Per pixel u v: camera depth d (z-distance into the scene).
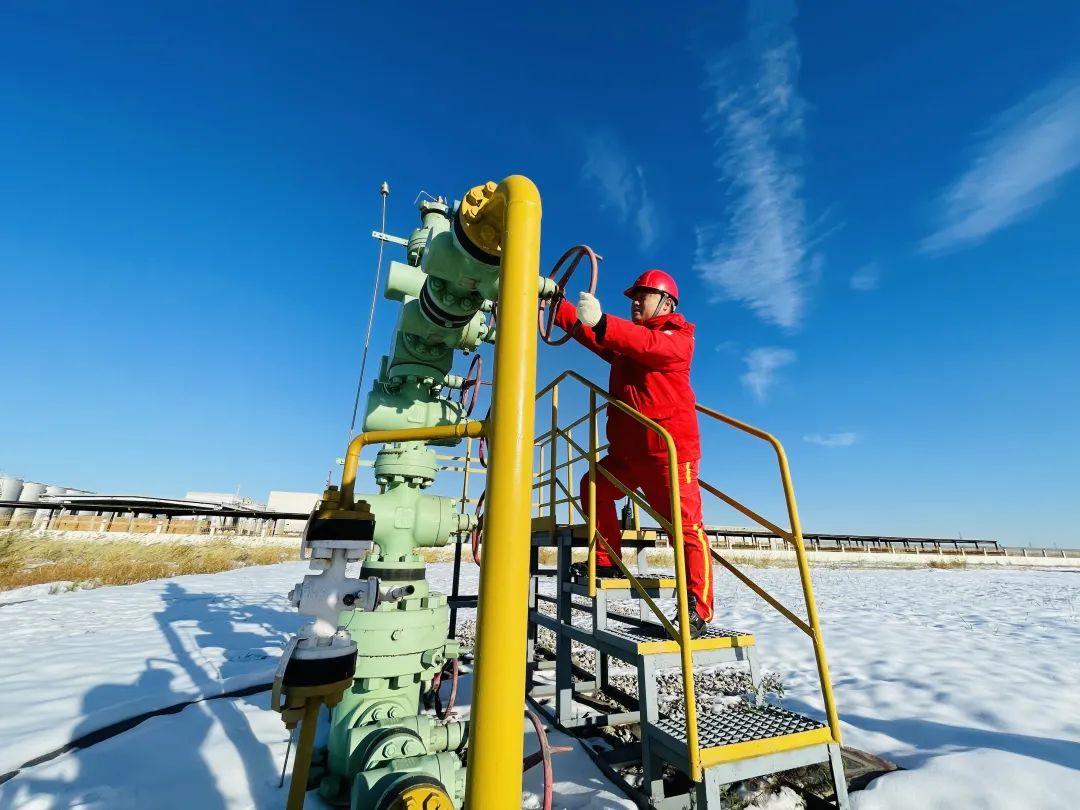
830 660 4.86
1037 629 6.57
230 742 2.56
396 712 2.20
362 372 2.52
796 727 2.00
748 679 4.22
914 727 3.09
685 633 1.88
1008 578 17.41
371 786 1.66
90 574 10.29
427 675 2.41
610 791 2.25
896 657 4.93
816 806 2.19
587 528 3.04
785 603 9.14
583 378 2.99
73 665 3.93
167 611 6.57
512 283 1.09
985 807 2.12
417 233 3.32
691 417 2.60
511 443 0.99
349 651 1.35
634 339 2.20
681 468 2.53
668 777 2.38
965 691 3.75
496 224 1.71
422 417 3.01
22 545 12.91
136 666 3.91
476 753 0.87
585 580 3.10
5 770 2.27
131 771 2.26
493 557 0.95
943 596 10.78
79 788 2.12
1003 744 2.79
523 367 1.04
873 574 18.83
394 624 2.29
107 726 2.78
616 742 2.83
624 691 3.87
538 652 4.93
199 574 12.34
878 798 2.20
